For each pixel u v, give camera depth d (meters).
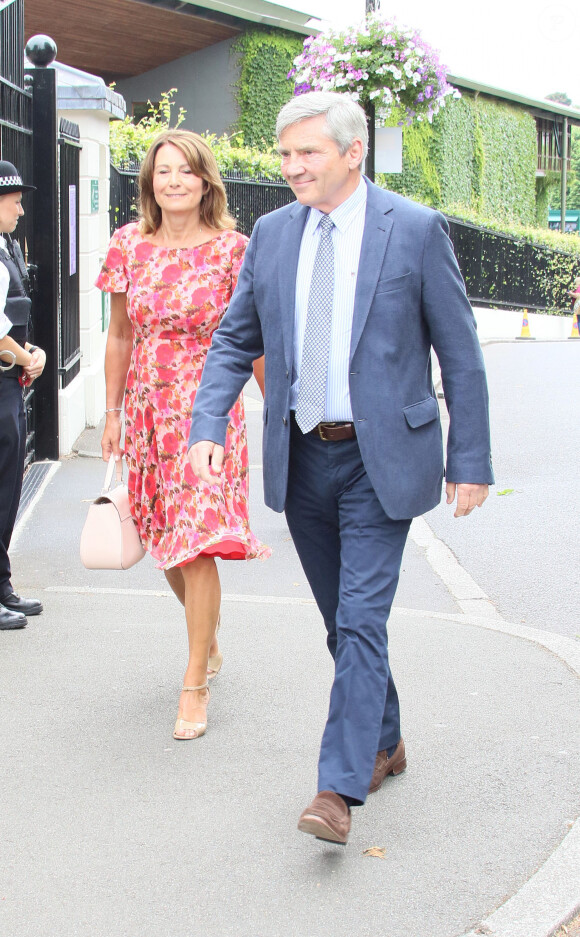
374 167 11.58
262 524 7.23
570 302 31.78
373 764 2.87
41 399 8.57
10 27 7.31
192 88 24.52
